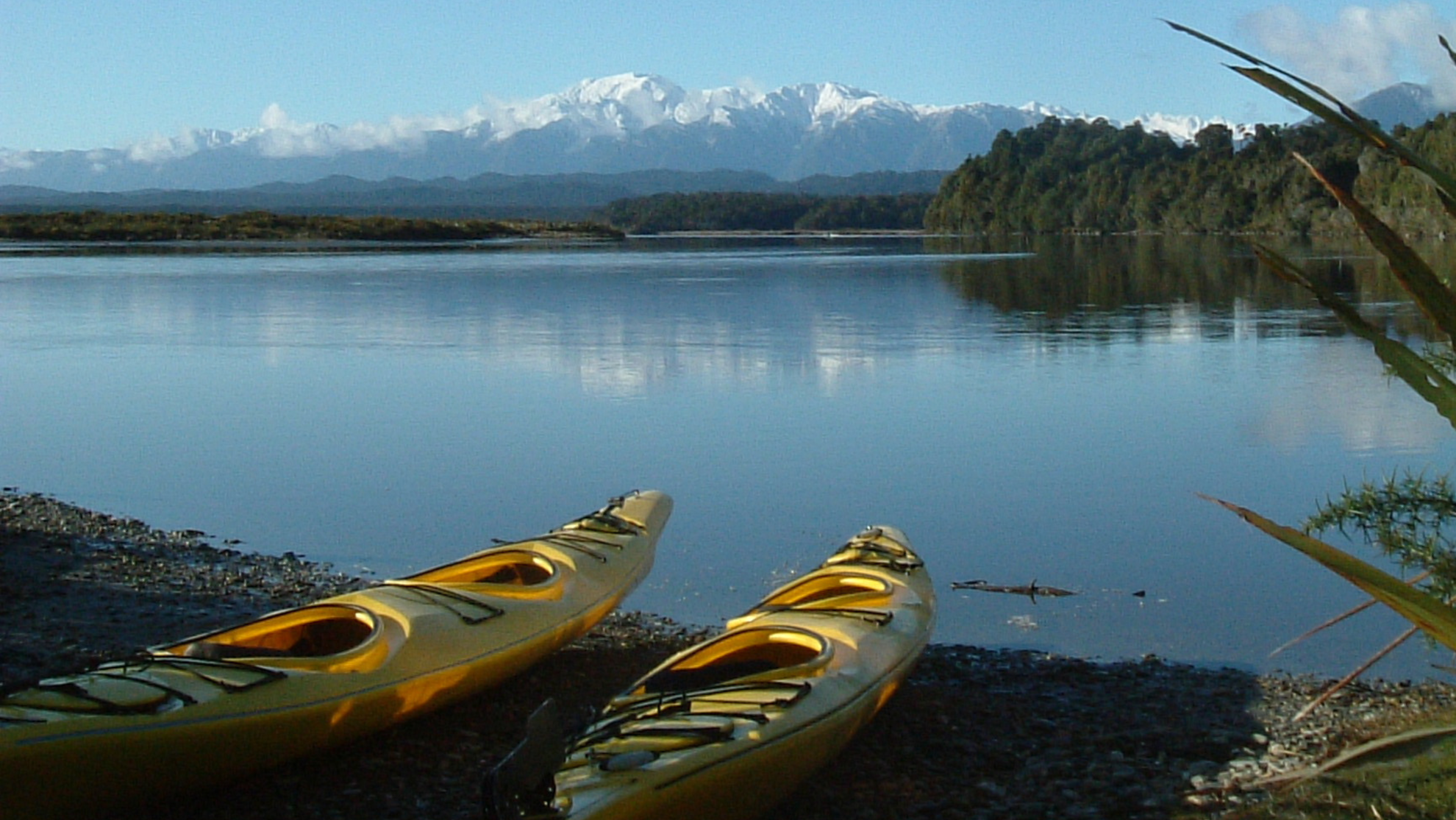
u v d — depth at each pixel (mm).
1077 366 23641
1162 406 19109
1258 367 23297
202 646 6758
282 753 6375
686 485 14383
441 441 17031
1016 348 26453
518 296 40656
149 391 21375
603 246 95812
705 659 7043
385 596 7746
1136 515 12953
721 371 23172
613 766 5355
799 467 15203
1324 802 5473
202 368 24016
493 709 7859
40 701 5758
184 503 13766
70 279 47844
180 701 5988
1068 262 64688
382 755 7027
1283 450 15828
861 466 15211
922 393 20625
